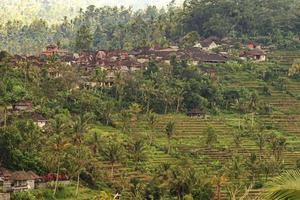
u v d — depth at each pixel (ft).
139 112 523.70
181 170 343.26
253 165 395.96
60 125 405.80
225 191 357.82
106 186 368.48
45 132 417.69
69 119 457.68
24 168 358.23
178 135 492.54
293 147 485.97
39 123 443.32
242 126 522.47
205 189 332.60
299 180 58.59
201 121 529.86
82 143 404.36
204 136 495.41
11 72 527.81
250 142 486.79
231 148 467.11
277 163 410.52
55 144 367.86
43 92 515.50
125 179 368.48
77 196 338.13
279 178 59.62
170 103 542.57
